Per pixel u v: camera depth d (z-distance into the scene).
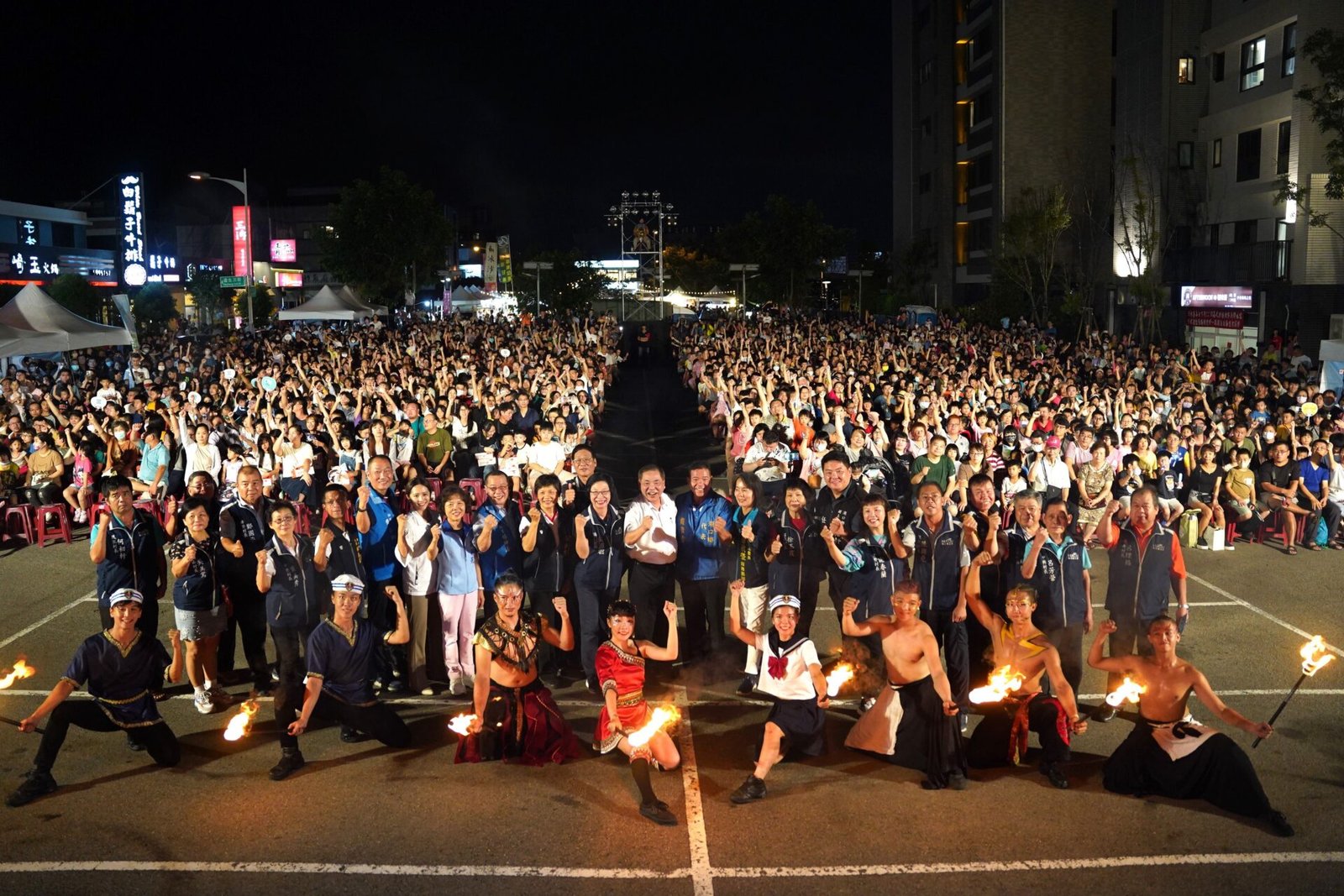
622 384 35.78
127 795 7.02
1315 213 29.95
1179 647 10.02
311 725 8.31
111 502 8.60
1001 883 5.86
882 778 7.25
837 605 9.04
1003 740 7.31
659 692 8.90
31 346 20.67
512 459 14.68
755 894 5.76
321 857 6.18
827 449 13.05
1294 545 14.12
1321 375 21.11
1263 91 35.09
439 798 6.96
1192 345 34.50
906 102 70.62
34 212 69.88
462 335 40.66
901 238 72.38
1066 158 53.69
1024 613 7.23
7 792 7.07
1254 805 6.48
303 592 7.80
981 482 8.61
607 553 8.99
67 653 10.04
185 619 8.36
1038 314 47.97
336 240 58.66
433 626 9.08
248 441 15.46
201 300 77.31
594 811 6.77
